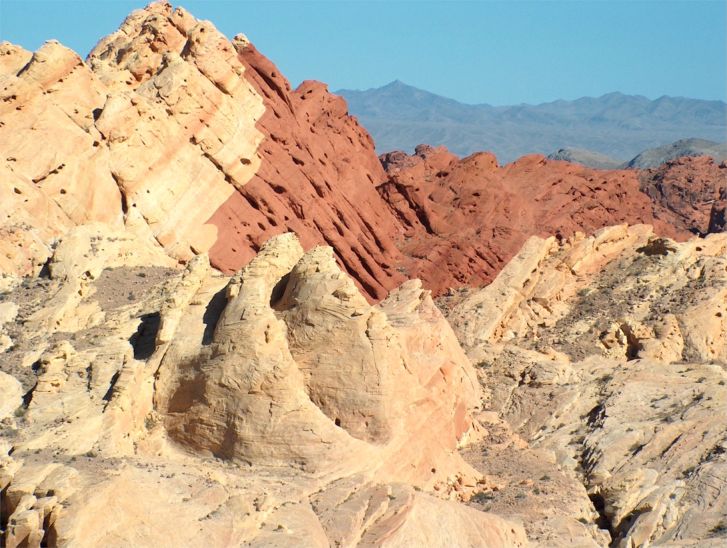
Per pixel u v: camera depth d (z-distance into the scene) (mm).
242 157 173750
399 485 97062
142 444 100562
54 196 148875
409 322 122062
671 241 177625
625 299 168875
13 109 150375
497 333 167250
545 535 102000
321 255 108312
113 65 176875
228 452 99438
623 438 125125
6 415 100312
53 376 102688
